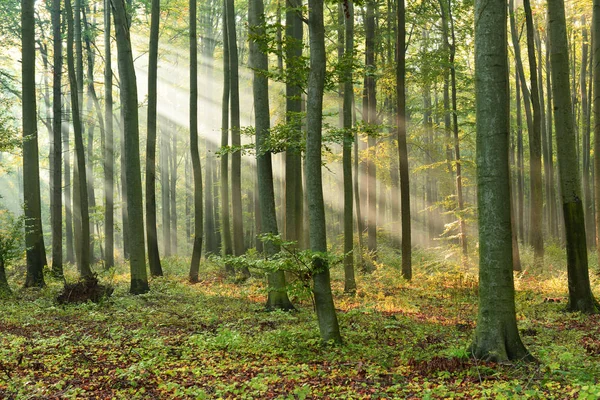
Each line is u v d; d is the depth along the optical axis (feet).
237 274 71.61
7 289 56.70
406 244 64.34
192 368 27.04
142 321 40.88
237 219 76.07
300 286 31.07
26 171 63.41
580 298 42.80
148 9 95.76
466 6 72.49
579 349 29.07
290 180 55.42
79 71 95.35
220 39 125.49
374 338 33.68
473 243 79.30
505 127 27.09
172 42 116.06
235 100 73.56
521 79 88.17
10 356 29.40
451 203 77.97
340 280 69.05
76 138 69.41
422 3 77.10
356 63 38.47
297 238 58.75
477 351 26.86
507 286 26.86
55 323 40.78
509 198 27.14
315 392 22.35
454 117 76.48
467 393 21.39
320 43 31.99
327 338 31.09
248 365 27.48
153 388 24.09
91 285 51.24
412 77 76.54
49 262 108.78
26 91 62.75
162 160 132.16
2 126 59.31
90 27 104.47
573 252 43.11
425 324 38.68
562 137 43.45
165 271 84.07
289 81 35.53
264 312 44.91
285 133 39.27
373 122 74.59
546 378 22.68
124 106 57.93
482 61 27.14
